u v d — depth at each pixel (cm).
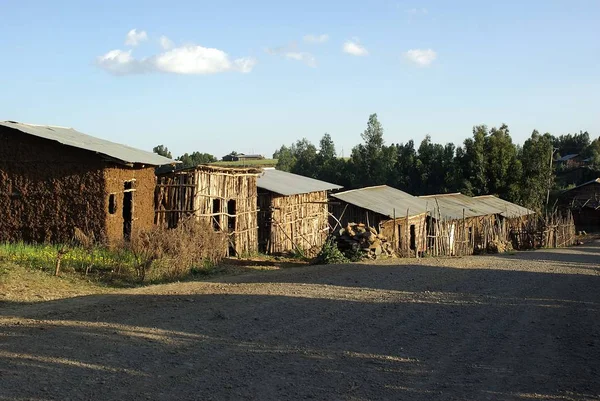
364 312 1152
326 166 7600
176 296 1281
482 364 811
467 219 3947
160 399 628
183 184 2281
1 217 2008
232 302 1213
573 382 738
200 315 1073
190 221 2050
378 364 796
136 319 1024
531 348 907
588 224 6631
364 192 3588
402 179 7300
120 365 745
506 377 754
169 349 832
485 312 1194
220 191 2395
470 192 6141
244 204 2548
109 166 1978
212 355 810
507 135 6506
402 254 2936
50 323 979
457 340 948
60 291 1362
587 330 1044
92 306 1152
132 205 2156
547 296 1434
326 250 2398
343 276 1706
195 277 1766
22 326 952
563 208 6681
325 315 1109
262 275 1762
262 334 942
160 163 2308
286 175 3378
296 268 2038
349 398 655
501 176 6212
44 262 1596
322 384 701
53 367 724
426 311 1184
